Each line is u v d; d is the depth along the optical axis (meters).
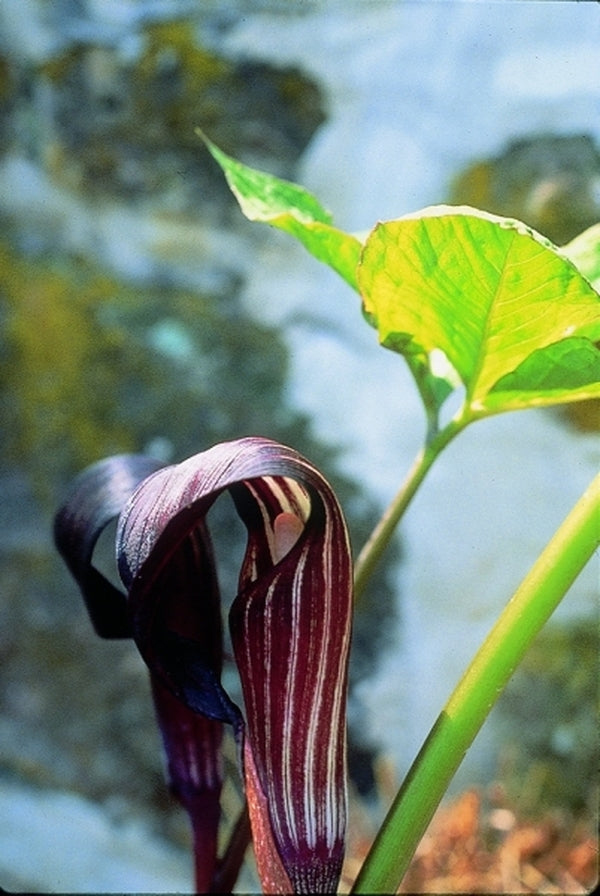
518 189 0.97
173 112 1.15
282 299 1.14
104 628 0.53
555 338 0.48
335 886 0.46
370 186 1.06
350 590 0.46
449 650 1.04
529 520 1.01
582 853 0.78
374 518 1.07
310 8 1.08
